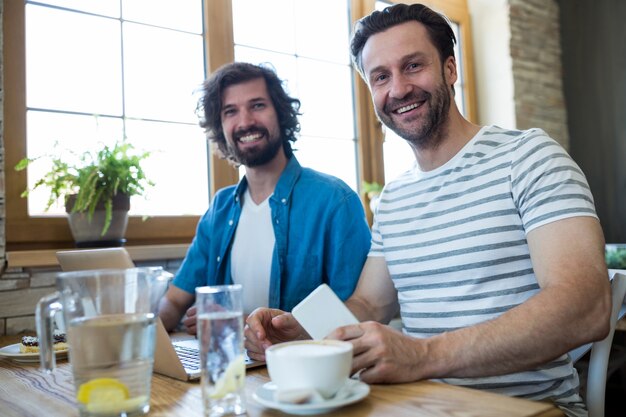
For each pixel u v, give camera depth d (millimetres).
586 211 884
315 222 1471
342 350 609
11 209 1632
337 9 2492
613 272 1054
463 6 2926
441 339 764
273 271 1479
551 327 761
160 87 1957
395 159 2615
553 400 951
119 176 1614
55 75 1740
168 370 813
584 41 2982
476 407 597
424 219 1105
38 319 622
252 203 1598
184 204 1994
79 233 1609
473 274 1013
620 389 2148
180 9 2020
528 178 968
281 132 1607
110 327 581
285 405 574
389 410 596
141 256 1713
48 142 1719
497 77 2852
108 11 1853
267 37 2252
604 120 2889
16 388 812
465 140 1145
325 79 2430
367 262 1237
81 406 582
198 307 611
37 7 1717
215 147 1847
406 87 1132
